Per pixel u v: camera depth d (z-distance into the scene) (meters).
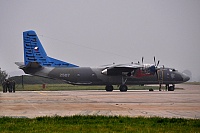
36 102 112.75
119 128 58.75
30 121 65.81
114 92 189.00
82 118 69.12
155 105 100.94
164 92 186.88
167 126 60.34
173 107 94.69
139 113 81.00
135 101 116.12
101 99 126.44
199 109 89.44
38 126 60.56
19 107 95.94
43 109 90.56
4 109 90.62
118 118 69.19
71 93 177.25
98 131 56.00
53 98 132.88
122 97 138.00
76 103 108.38
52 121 65.75
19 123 63.62
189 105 100.56
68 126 60.75
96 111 85.56
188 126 60.31
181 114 78.94
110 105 101.12
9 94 168.12
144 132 55.19
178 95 152.88
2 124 62.69
